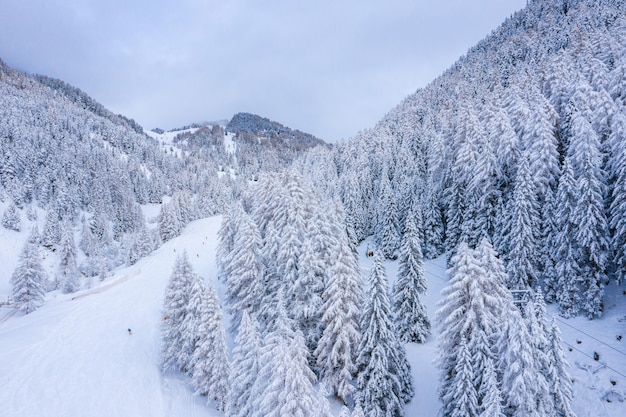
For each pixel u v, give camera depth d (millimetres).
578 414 21250
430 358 28719
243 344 22766
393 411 21656
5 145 122375
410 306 30781
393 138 85750
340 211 44781
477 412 17297
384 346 22281
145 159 199500
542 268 31766
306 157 129750
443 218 50281
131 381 30953
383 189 60406
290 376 15805
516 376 15508
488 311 19047
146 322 42031
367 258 54531
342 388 23266
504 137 40125
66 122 182500
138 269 63031
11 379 30312
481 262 20109
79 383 30422
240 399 21703
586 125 31203
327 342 24062
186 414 26641
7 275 82812
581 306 28234
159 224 94312
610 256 28984
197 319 28766
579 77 44031
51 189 118875
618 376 21875
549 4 134000
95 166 144250
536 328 15523
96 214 110875
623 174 27438
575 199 28719
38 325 41500
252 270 32969
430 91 124562
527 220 30750
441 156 51750
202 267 58906
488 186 38906
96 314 44469
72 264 72250
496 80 87438
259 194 47188
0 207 104188
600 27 75688
